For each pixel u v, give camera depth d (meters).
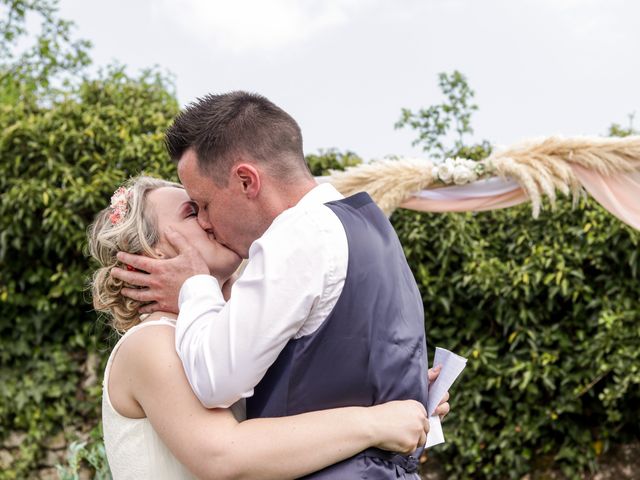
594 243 4.68
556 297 4.86
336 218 1.66
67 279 5.16
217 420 1.58
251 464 1.54
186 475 1.72
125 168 5.21
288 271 1.56
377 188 3.74
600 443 4.83
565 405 4.77
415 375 1.70
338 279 1.60
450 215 4.88
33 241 5.15
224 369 1.53
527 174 3.54
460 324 5.01
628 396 4.77
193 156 1.75
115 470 1.77
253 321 1.53
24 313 5.29
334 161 5.24
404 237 4.95
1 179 5.11
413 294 1.79
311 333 1.60
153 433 1.72
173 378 1.62
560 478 4.91
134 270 1.83
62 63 9.88
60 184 5.20
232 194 1.73
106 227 1.86
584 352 4.73
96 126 5.20
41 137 5.12
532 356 4.80
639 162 3.51
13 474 5.23
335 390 1.61
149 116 5.44
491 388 4.95
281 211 1.73
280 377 1.61
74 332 5.35
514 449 4.92
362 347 1.62
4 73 9.22
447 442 4.92
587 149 3.53
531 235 4.86
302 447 1.54
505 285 4.79
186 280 1.72
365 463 1.59
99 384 5.30
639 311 4.63
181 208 1.84
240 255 1.84
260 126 1.72
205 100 1.78
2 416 5.28
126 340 1.72
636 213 3.62
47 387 5.25
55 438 5.30
